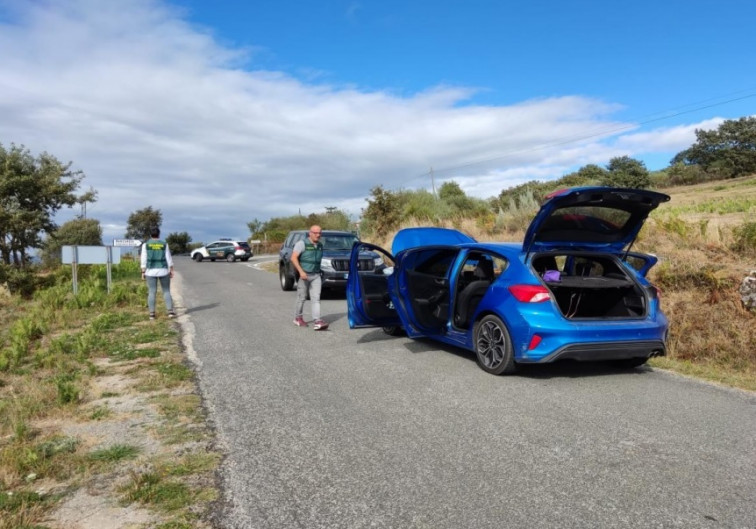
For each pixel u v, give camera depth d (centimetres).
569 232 596
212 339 828
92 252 1371
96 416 479
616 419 455
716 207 1736
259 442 415
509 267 598
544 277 590
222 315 1072
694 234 1054
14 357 702
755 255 888
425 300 702
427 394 532
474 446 400
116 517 306
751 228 938
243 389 560
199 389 562
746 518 295
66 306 1170
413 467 366
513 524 292
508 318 570
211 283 1803
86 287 1363
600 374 603
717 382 571
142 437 430
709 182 5303
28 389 558
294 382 584
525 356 555
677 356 697
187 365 664
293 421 461
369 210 2400
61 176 1959
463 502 317
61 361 672
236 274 2244
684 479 342
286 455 390
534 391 538
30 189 1866
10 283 1752
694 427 434
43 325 916
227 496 330
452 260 744
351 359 689
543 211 558
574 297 654
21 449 399
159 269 1031
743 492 324
